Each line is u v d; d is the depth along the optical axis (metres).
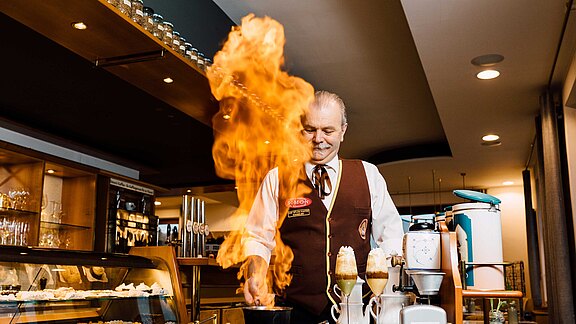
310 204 1.88
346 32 4.41
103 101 4.13
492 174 8.80
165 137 5.25
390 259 1.71
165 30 3.02
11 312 2.44
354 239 1.87
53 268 2.71
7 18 2.73
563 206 4.56
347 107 6.26
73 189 5.49
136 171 6.61
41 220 4.79
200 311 3.99
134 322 3.02
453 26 3.66
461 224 1.57
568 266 4.50
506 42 3.91
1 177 4.85
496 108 5.38
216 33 4.05
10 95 4.00
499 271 1.52
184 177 7.30
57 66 3.41
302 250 1.87
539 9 3.42
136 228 5.91
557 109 4.91
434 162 7.94
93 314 2.86
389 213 1.96
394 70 5.18
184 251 4.32
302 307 1.85
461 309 1.28
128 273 3.15
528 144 6.78
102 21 2.59
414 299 1.42
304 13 4.13
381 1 3.93
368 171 1.97
